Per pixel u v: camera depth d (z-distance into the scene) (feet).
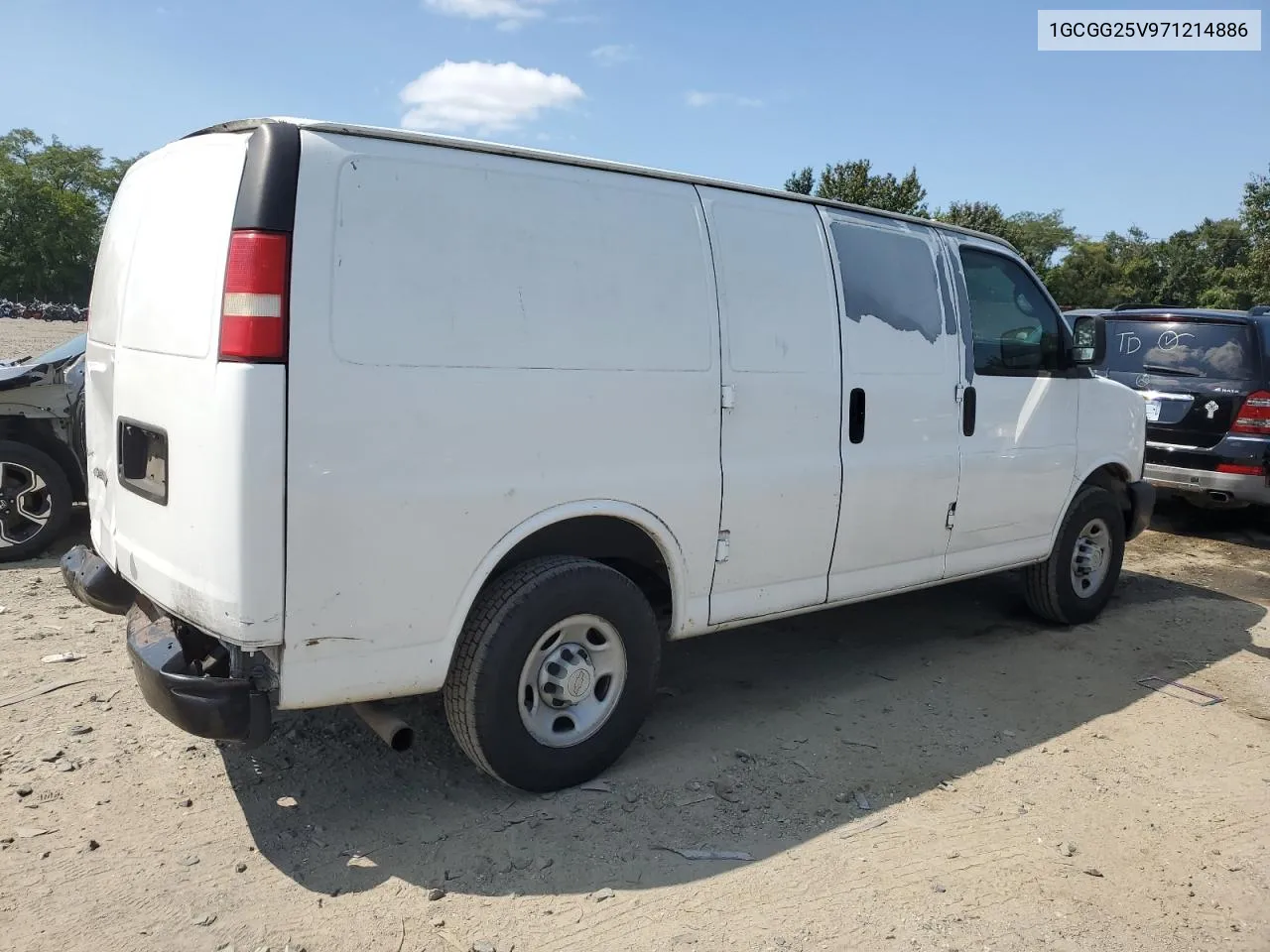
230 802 11.12
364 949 8.74
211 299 9.22
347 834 10.61
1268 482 26.22
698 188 12.66
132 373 10.84
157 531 10.25
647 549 12.70
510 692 10.82
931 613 20.11
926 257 15.53
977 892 10.15
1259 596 22.66
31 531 20.77
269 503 9.04
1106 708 15.40
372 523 9.66
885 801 12.01
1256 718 15.26
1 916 8.87
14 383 20.25
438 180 10.11
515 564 11.41
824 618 19.48
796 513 13.60
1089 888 10.36
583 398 11.15
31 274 235.61
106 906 9.11
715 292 12.50
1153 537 28.66
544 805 11.37
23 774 11.47
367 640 9.88
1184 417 27.30
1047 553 18.39
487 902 9.51
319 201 9.27
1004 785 12.59
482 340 10.31
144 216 11.26
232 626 9.15
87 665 14.87
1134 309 29.66
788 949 9.05
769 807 11.68
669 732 13.69
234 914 9.12
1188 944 9.48
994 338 16.69
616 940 9.05
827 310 13.87
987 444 16.47
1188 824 11.82
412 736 10.50
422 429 9.90
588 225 11.30
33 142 260.42
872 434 14.51
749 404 12.86
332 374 9.30
